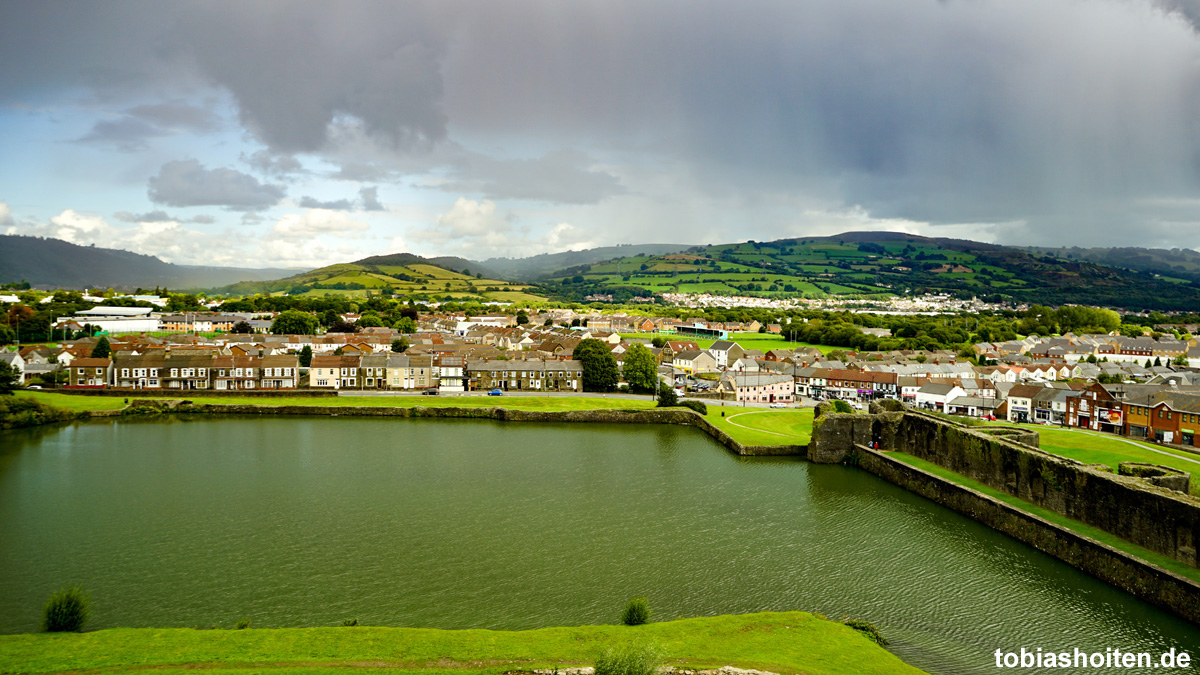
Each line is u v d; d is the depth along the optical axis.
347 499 86.81
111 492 89.12
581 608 57.19
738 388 174.62
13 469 100.69
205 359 170.62
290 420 144.38
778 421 142.62
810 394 196.50
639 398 167.62
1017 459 81.81
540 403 157.62
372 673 41.44
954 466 93.81
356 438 125.94
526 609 56.84
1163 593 57.81
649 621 53.31
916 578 64.50
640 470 104.50
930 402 172.25
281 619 54.72
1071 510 73.31
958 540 75.19
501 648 45.97
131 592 59.56
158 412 148.00
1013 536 76.00
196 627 53.41
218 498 86.81
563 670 42.50
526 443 123.62
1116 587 62.38
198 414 149.50
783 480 100.50
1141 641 52.69
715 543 73.12
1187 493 70.81
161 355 172.38
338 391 168.75
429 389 174.38
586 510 83.69
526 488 93.06
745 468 107.31
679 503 87.50
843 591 61.44
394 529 75.88
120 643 45.78
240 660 43.09
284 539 72.50
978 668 48.47
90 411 142.38
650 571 65.31
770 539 74.56
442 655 44.59
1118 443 111.38
